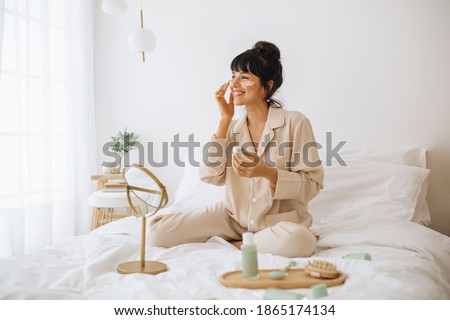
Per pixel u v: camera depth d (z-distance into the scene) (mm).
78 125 2980
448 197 2305
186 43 2896
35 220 2629
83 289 1041
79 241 1597
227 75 2807
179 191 2439
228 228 1652
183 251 1462
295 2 2609
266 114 1677
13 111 2471
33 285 1043
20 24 2568
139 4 3014
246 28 2742
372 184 2146
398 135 2396
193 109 2889
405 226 1756
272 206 1593
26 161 2549
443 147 2322
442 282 1206
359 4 2477
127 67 3047
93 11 3104
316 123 2555
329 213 2127
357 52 2477
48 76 2711
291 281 1028
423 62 2359
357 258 1211
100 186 2975
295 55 2604
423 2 2357
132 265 1243
